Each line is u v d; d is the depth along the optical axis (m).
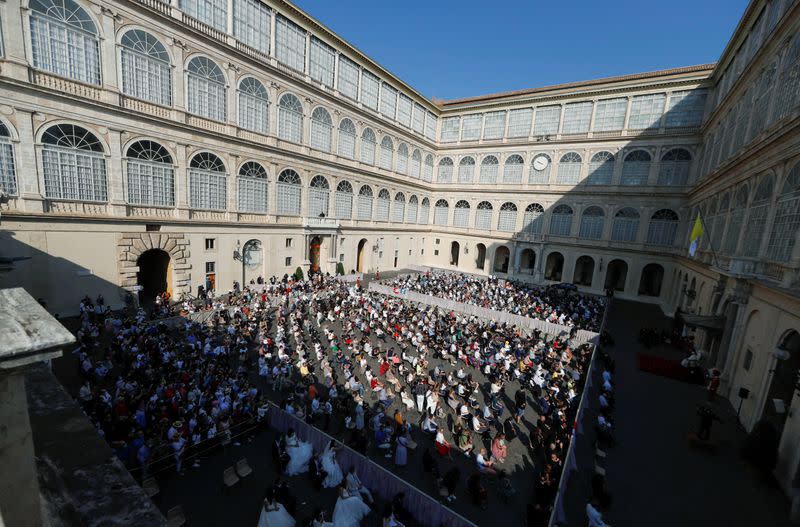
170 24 26.22
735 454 15.20
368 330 25.39
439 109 57.62
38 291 22.45
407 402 17.45
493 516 11.91
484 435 15.30
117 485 3.35
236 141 31.31
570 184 49.41
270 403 15.27
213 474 12.76
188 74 27.84
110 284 25.56
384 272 52.31
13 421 2.16
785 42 18.81
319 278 38.00
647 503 12.51
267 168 34.38
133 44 24.86
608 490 13.02
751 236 20.98
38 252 22.34
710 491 13.14
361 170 44.84
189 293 29.97
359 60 42.50
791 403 13.45
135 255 26.47
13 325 2.12
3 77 20.03
